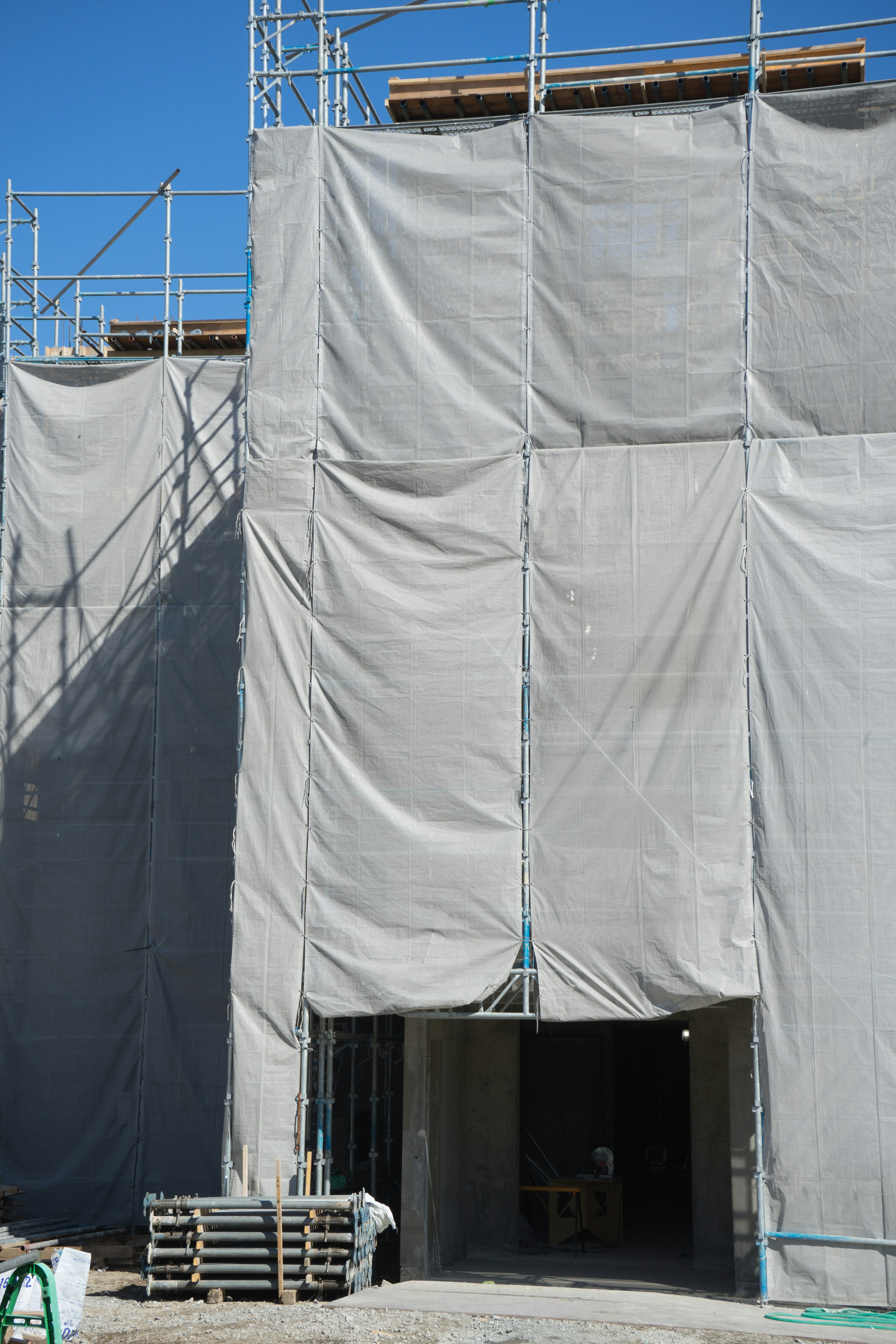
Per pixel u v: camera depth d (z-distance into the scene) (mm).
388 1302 14484
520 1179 20891
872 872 15414
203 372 22531
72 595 22188
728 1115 17766
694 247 16875
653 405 16750
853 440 16250
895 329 16312
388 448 17266
